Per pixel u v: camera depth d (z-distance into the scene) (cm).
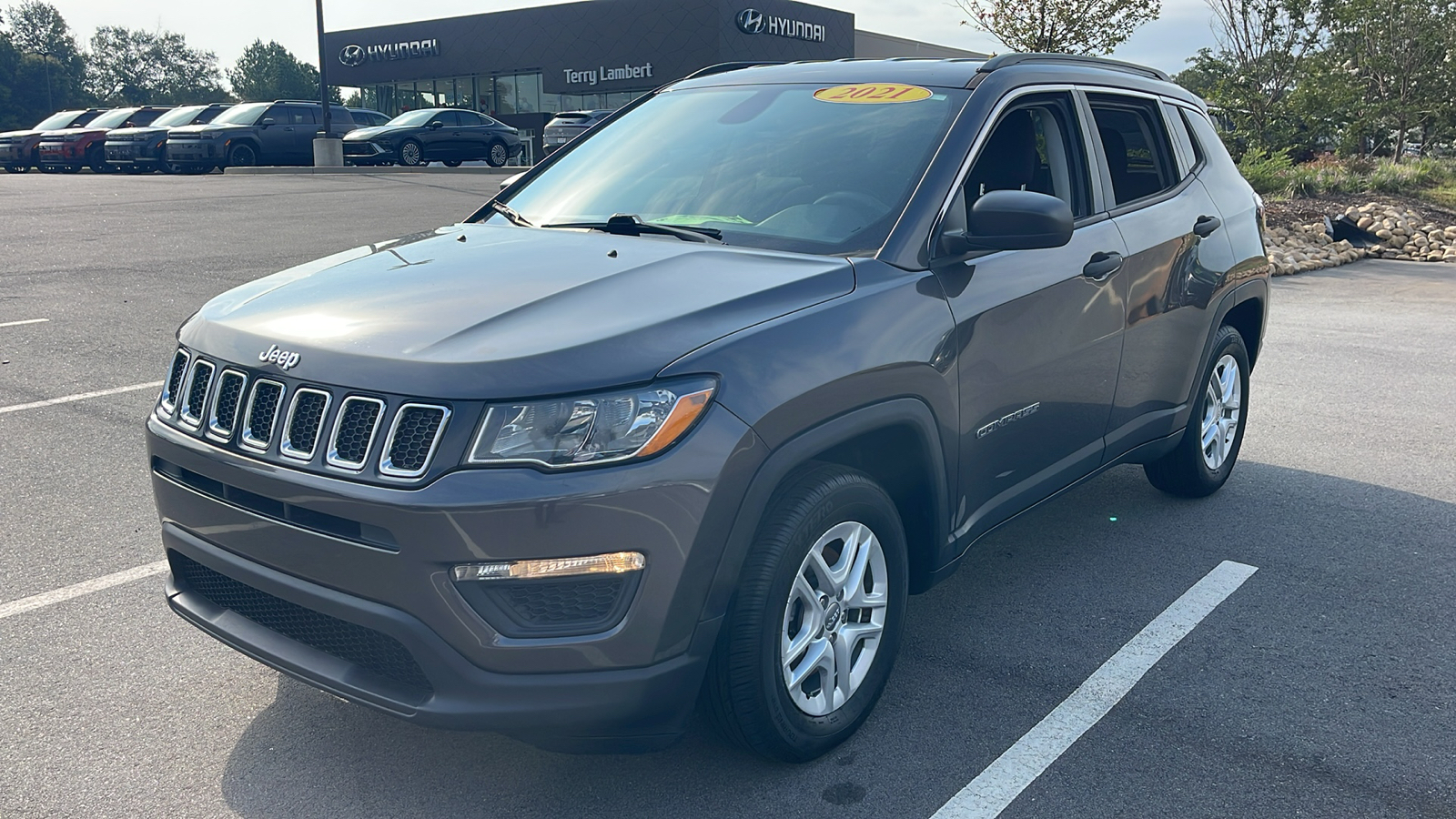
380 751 303
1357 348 895
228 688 335
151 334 823
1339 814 279
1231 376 517
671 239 334
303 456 255
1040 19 1630
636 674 248
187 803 278
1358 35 2548
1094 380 392
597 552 240
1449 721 325
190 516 283
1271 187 1862
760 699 271
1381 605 405
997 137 376
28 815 271
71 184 2278
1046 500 385
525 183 421
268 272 1109
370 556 244
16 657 351
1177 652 366
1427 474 562
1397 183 2039
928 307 309
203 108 2777
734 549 255
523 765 297
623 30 4334
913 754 304
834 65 420
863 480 293
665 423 244
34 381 691
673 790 286
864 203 331
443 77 4869
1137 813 278
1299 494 530
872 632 307
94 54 14450
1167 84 489
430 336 258
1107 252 391
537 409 240
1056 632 380
